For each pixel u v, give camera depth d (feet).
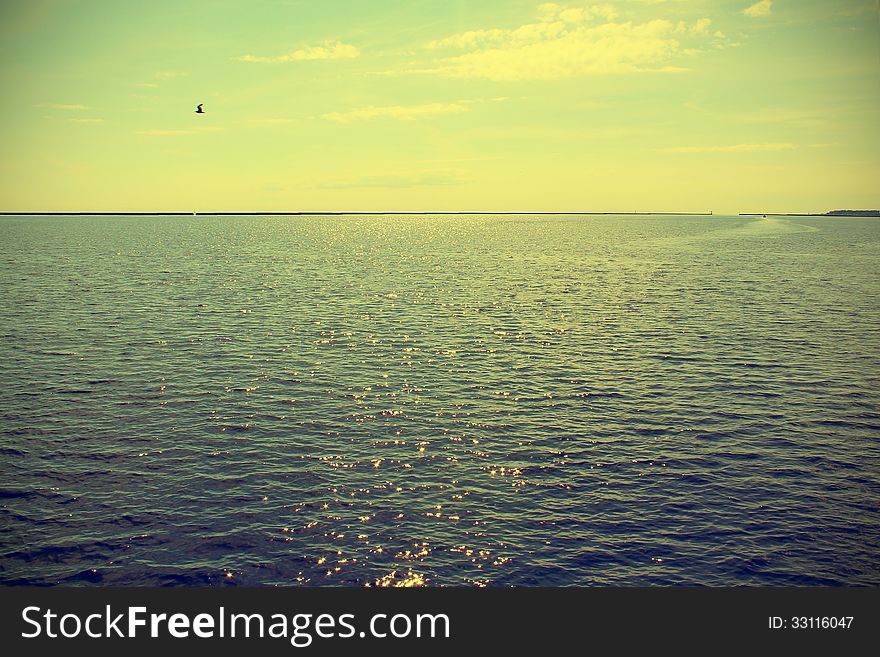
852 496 98.17
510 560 83.20
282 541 86.07
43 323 208.64
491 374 157.17
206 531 87.81
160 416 126.62
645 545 86.17
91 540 85.61
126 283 306.14
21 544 84.53
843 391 144.77
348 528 88.99
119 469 104.27
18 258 429.79
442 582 79.56
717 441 117.19
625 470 105.81
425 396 140.36
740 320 223.51
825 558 84.12
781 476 104.06
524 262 446.19
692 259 466.29
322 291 289.74
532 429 122.42
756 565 82.69
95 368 157.99
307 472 104.17
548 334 201.57
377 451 112.16
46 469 103.91
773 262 438.81
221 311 235.20
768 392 143.74
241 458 108.68
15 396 136.87
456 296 277.64
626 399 139.23
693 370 160.66
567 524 90.53
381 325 213.46
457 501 96.02
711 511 93.76
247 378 151.43
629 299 270.46
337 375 154.92
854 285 312.91
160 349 177.27
